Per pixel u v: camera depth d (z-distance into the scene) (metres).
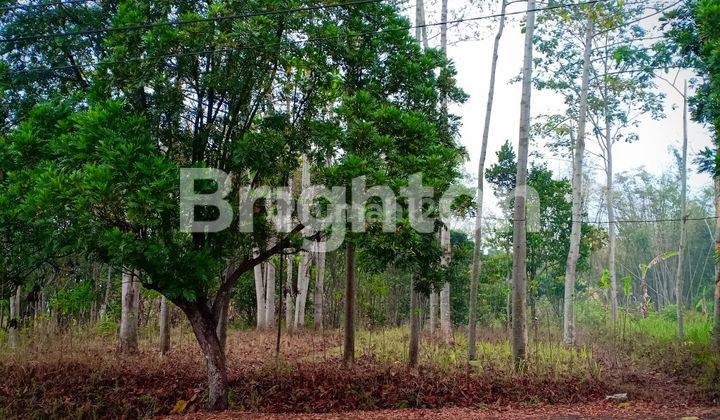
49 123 8.16
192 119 9.05
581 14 18.55
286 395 9.90
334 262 26.95
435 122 11.26
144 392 9.85
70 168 7.40
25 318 15.17
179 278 7.95
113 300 21.03
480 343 17.17
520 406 9.75
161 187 6.98
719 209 15.13
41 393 9.65
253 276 26.94
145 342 16.50
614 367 12.98
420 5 16.69
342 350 14.81
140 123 7.73
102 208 7.32
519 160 12.98
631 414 8.67
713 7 8.73
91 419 8.98
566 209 25.48
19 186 7.52
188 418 8.33
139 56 8.27
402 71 10.45
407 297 29.94
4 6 10.27
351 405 9.55
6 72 9.86
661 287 45.62
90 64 11.02
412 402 9.90
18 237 8.02
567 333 18.02
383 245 8.61
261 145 8.48
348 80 10.20
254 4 8.38
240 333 21.42
